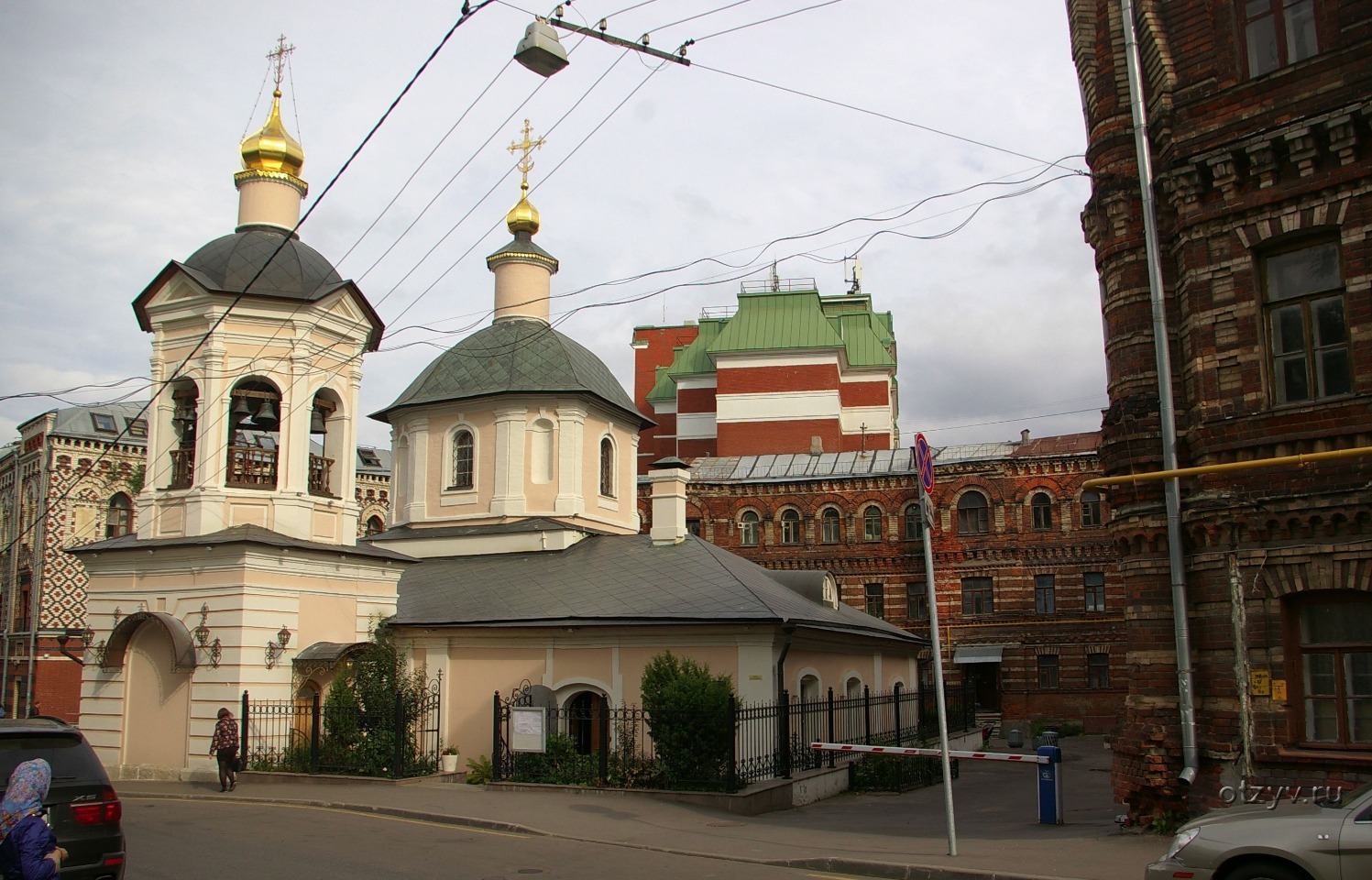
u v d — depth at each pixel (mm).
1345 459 14422
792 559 50875
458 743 26859
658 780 21797
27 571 47156
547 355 33875
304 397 26844
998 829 18203
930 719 36594
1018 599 48094
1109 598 47125
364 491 60125
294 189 29062
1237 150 15492
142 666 25797
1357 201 14625
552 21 14758
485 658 27156
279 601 25312
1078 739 44125
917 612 49406
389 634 27609
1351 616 14547
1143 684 16312
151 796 22266
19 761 10406
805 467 53594
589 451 33688
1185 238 16188
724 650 24641
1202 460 15703
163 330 26859
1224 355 15609
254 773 23891
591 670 25953
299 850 15172
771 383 62438
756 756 22656
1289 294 15422
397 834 16875
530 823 17922
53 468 46781
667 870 14094
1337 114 14586
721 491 51969
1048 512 48656
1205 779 15414
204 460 25812
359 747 24406
